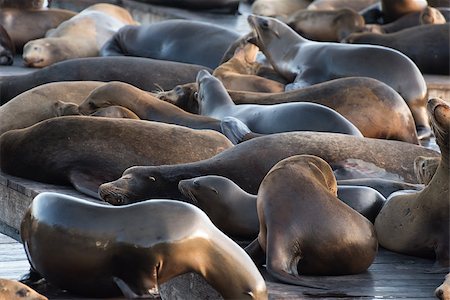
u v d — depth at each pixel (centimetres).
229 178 2723
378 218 2467
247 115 3388
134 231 1905
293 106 3303
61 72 4372
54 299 1958
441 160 2309
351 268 2223
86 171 2970
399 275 2245
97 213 1934
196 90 3691
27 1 5788
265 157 2786
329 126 3241
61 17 5806
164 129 3025
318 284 2128
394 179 2942
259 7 7044
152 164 2961
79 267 1925
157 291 1906
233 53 4584
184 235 1908
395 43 5003
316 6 6788
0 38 5253
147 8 6962
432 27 5022
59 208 1950
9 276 2366
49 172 3016
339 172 2895
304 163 2256
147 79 4362
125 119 3058
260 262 2230
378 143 2981
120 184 2647
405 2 6028
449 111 2230
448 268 2281
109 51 5306
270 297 2041
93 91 3462
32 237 1961
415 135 3694
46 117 3675
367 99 3622
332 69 4222
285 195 2192
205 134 3039
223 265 1944
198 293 2180
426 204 2336
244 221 2392
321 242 2172
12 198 3044
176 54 5078
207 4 6750
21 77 4409
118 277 1927
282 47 4425
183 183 2430
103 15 5566
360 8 6838
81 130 3016
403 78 4112
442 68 4972
